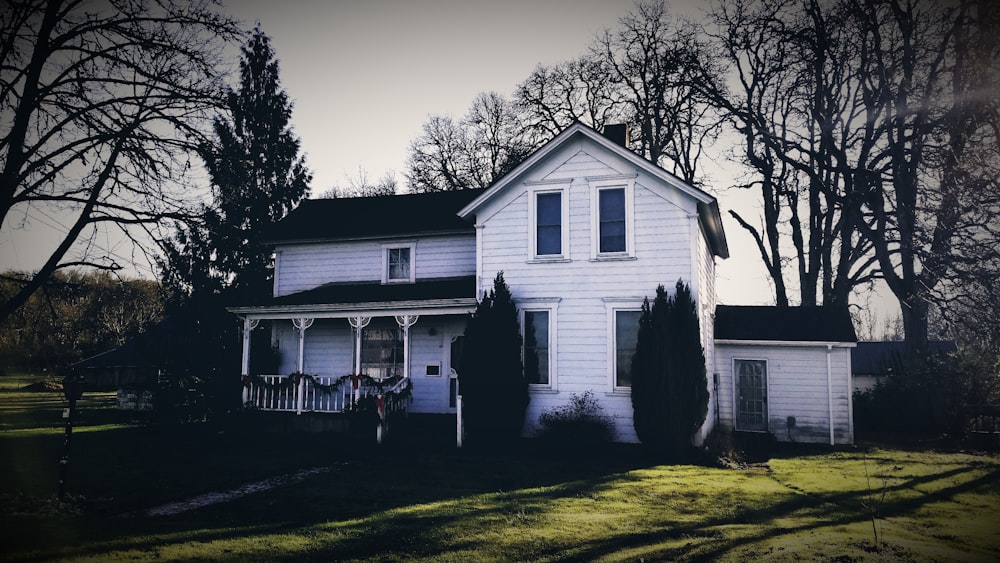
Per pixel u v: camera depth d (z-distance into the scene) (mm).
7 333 17578
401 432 17031
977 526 9023
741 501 10453
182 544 7727
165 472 12492
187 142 15906
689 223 16203
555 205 17500
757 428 19875
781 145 31484
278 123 27859
